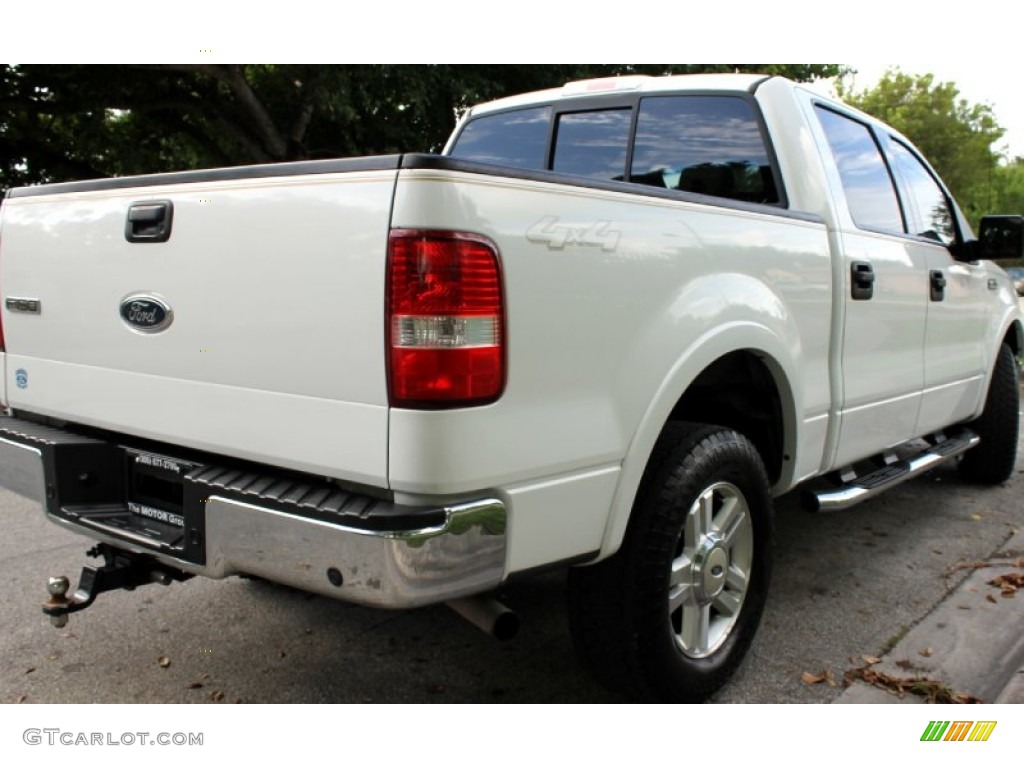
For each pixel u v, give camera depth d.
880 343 3.67
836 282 3.27
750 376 2.99
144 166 14.03
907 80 37.66
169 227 2.28
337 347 1.98
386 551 1.87
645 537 2.45
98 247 2.49
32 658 3.04
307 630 3.29
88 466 2.63
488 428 1.95
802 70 14.88
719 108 3.58
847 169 3.67
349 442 1.98
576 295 2.12
